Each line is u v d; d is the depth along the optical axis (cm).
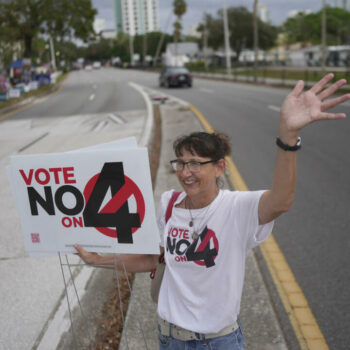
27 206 193
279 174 157
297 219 527
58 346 301
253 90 2402
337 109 1348
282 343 283
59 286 387
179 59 8619
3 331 327
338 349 295
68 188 186
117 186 180
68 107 2112
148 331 302
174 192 189
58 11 3559
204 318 174
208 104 1786
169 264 180
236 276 172
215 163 173
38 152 1048
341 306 344
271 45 6894
